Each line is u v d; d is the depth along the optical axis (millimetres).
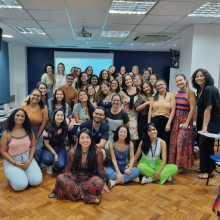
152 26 4719
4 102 6902
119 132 2590
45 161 2754
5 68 6918
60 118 2748
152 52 8555
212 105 2682
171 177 2857
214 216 1983
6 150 2465
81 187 2201
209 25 4492
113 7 3633
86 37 4961
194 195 2375
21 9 3713
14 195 2281
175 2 3285
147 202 2203
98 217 1921
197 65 4613
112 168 2703
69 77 3730
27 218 1880
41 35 5898
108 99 3422
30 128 2562
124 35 5805
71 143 3779
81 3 3381
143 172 2676
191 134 2971
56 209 2029
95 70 8430
